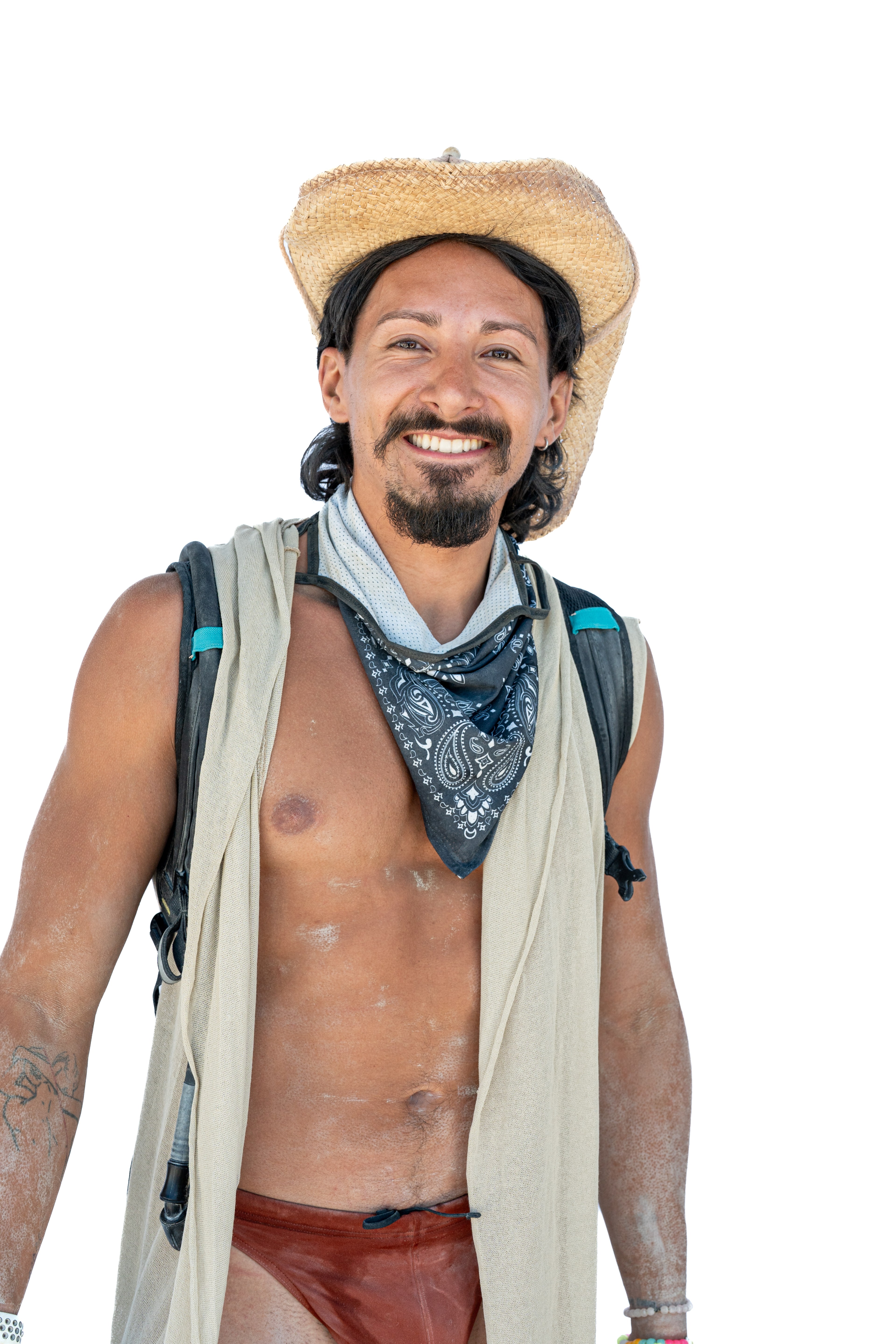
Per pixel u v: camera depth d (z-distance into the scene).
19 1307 1.96
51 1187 2.02
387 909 2.18
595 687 2.46
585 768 2.39
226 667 2.13
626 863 2.42
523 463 2.39
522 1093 2.20
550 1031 2.23
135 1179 2.30
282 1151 2.14
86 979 2.10
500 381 2.34
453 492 2.30
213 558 2.27
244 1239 2.13
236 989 2.04
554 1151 2.26
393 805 2.20
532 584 2.50
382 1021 2.17
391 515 2.33
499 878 2.22
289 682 2.20
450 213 2.35
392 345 2.33
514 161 2.34
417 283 2.34
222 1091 2.02
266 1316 2.10
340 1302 2.13
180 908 2.15
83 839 2.11
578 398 2.71
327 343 2.52
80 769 2.13
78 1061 2.08
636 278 2.62
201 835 2.08
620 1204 2.53
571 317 2.51
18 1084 2.01
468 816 2.18
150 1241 2.23
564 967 2.32
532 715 2.31
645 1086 2.55
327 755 2.17
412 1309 2.14
